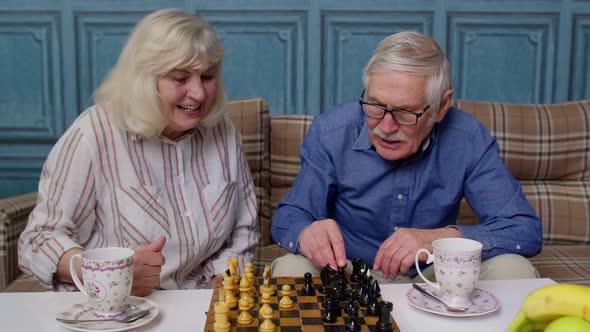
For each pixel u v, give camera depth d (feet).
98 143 4.79
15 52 9.02
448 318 3.50
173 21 4.58
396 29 9.18
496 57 9.27
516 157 7.61
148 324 3.39
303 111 9.34
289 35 9.15
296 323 3.24
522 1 9.12
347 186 5.60
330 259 4.46
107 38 9.04
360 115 5.61
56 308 3.59
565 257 7.23
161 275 4.91
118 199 4.82
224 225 5.23
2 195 9.33
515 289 3.97
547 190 7.75
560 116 7.72
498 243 4.79
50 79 9.09
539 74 9.32
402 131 4.83
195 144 5.22
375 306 3.37
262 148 7.66
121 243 4.88
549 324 2.57
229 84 9.27
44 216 4.68
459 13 9.15
